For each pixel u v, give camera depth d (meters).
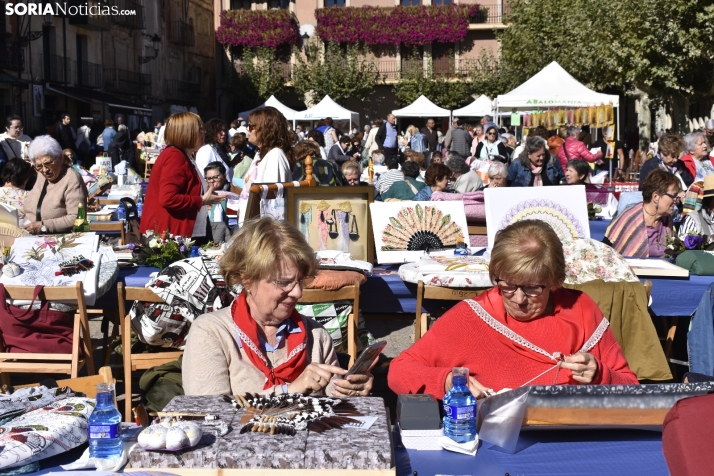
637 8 21.67
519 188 5.74
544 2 34.41
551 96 17.67
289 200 5.49
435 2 49.06
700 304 4.61
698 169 9.86
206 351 3.03
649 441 2.71
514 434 2.62
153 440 2.27
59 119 28.14
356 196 5.62
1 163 12.42
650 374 4.46
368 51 48.06
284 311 3.05
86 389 3.13
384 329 7.94
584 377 3.09
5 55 26.80
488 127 19.58
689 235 5.71
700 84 22.58
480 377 3.28
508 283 3.13
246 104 48.25
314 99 46.91
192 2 46.47
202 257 4.59
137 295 4.54
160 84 41.91
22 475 2.44
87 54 33.69
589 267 4.70
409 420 2.67
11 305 4.83
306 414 2.53
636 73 22.23
